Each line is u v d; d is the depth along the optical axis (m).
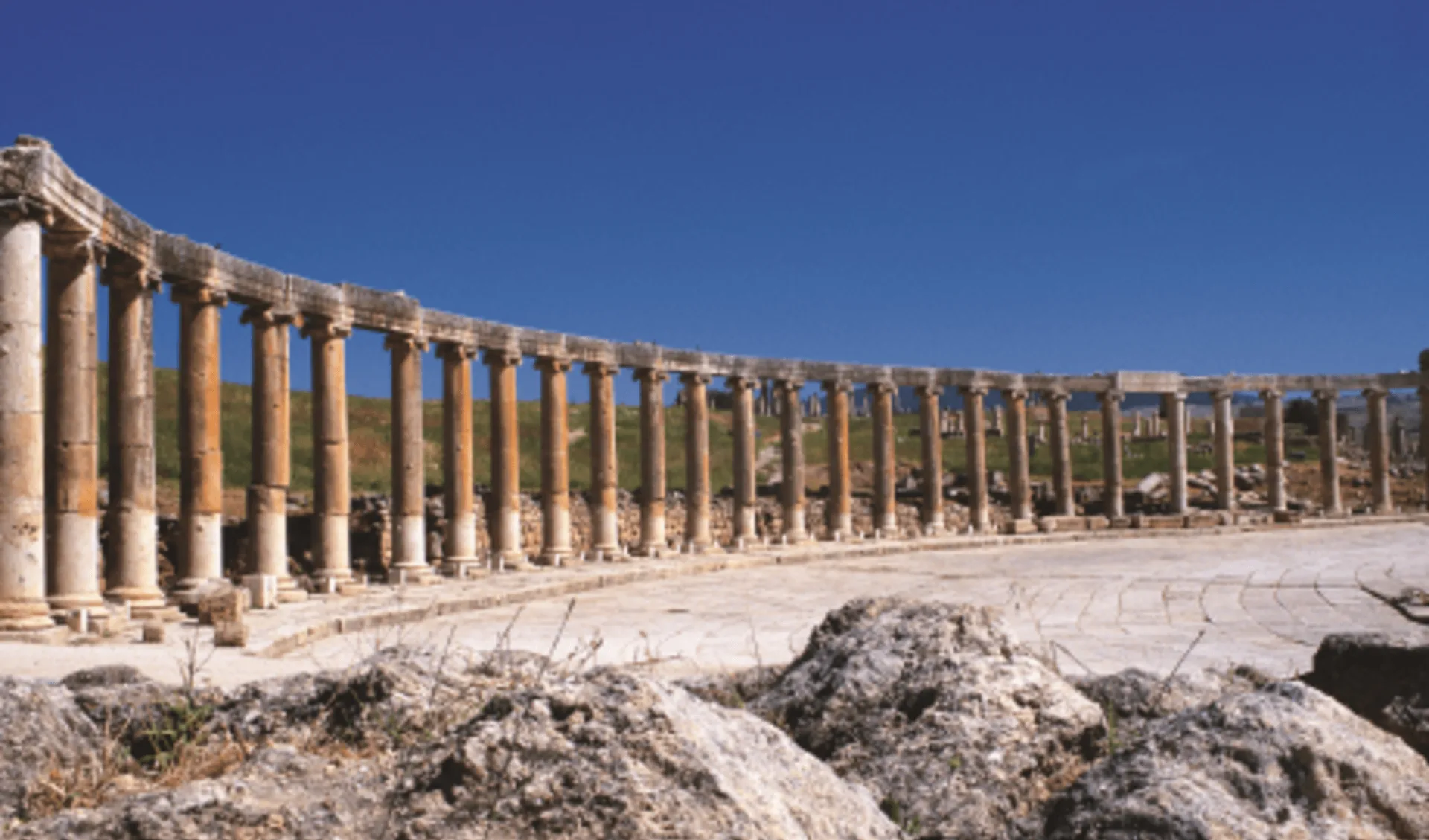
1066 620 28.09
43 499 22.55
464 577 37.75
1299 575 37.28
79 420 23.33
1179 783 6.76
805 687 10.27
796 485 52.97
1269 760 6.99
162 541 37.19
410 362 36.84
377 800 6.50
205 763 8.48
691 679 12.52
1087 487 71.19
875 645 10.26
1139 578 37.59
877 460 55.88
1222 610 29.48
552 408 43.66
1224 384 62.97
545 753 6.41
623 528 51.34
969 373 58.19
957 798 8.03
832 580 39.22
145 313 26.44
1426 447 67.19
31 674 15.74
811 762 7.20
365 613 26.78
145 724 9.49
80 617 21.95
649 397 47.78
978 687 9.08
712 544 49.44
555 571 40.03
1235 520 59.47
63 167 22.58
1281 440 63.84
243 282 30.30
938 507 57.16
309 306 32.81
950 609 10.63
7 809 7.41
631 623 28.03
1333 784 6.88
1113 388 60.75
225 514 47.81
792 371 53.12
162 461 53.12
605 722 6.52
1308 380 64.69
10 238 21.36
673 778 6.22
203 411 28.56
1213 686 11.12
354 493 59.84
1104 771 7.25
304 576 34.97
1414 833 6.77
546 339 43.22
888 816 7.49
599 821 6.00
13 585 21.16
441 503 44.44
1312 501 70.31
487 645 23.58
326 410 33.62
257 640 21.36
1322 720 7.26
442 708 9.01
